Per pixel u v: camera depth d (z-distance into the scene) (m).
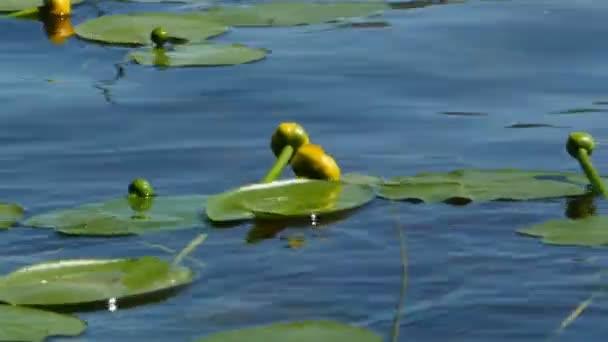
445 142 17.12
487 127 17.78
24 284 12.12
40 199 14.99
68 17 24.52
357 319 11.48
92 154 16.66
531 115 18.38
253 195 14.55
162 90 19.67
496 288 12.07
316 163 15.16
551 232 13.41
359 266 12.72
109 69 20.91
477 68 20.84
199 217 14.16
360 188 14.88
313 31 23.34
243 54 21.53
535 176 15.30
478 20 23.77
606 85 19.89
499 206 14.32
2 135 17.47
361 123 18.06
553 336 11.05
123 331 11.27
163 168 16.08
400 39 22.61
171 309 11.73
